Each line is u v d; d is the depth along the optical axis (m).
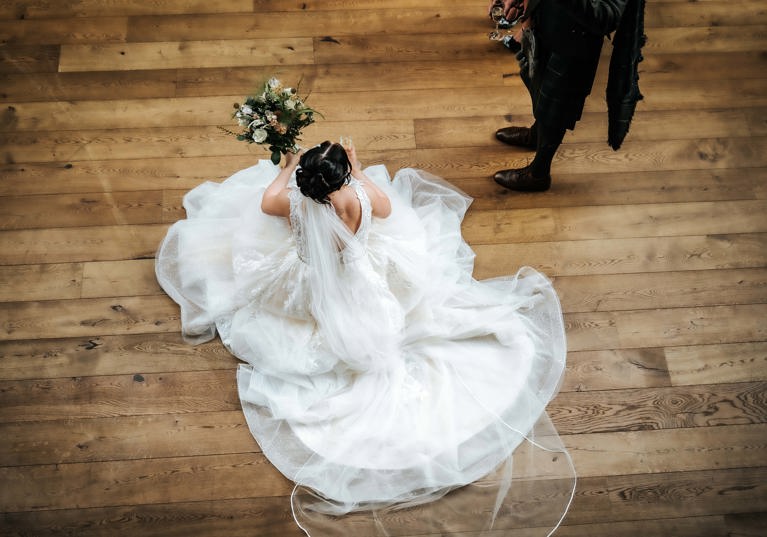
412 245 2.92
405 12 3.78
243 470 2.81
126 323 3.06
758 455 2.89
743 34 3.79
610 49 3.71
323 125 3.50
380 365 2.88
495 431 2.82
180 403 2.92
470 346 3.00
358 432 2.79
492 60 3.68
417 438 2.78
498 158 3.47
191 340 3.03
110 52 3.63
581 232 3.32
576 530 2.75
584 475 2.84
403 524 2.71
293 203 2.60
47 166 3.37
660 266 3.26
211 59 3.63
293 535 2.71
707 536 2.76
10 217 3.26
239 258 2.90
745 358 3.07
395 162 3.45
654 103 3.61
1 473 2.78
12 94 3.52
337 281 2.78
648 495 2.81
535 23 2.66
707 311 3.17
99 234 3.24
